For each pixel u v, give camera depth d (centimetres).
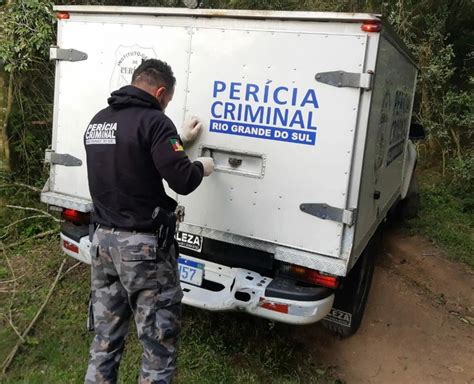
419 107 769
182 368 300
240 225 279
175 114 284
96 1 560
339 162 251
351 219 252
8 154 466
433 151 791
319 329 357
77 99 314
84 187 320
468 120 701
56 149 327
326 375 313
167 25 280
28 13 456
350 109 246
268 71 259
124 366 299
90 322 251
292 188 263
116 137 228
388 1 746
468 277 471
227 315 353
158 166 223
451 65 816
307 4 771
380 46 246
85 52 307
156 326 232
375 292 421
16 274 402
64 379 288
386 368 327
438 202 668
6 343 319
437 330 378
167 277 236
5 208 461
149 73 236
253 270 285
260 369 308
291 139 259
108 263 236
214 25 268
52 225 470
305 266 263
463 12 876
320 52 247
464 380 320
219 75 271
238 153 273
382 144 303
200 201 287
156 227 232
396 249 514
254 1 743
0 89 461
